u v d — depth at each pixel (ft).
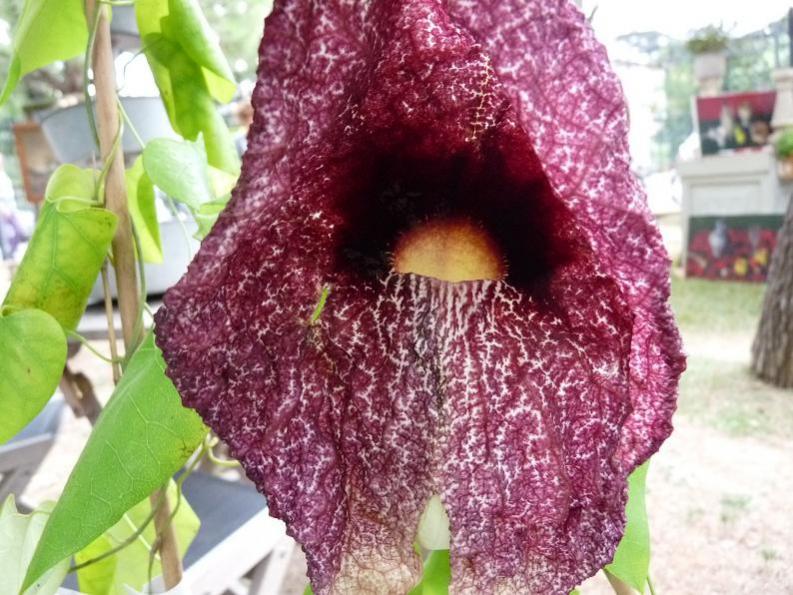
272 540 1.77
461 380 0.70
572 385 0.64
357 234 0.68
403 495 0.71
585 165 0.51
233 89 1.19
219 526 1.72
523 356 0.67
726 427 3.12
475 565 0.69
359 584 0.68
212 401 0.61
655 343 0.57
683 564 2.35
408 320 0.70
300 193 0.61
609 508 0.63
